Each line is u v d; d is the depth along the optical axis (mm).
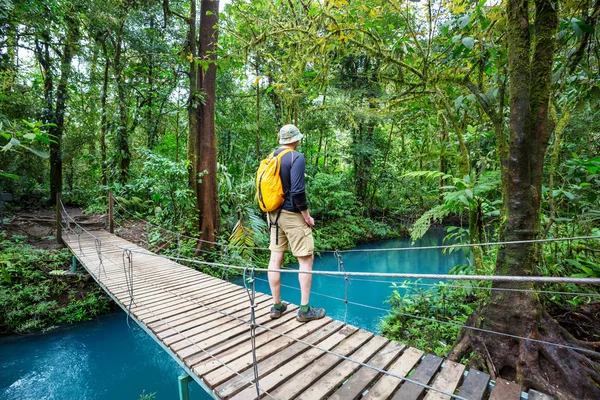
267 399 1713
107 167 9797
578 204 3213
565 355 2072
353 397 1709
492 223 3568
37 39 8688
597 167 2553
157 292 3770
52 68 10055
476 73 3477
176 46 10742
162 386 4242
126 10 9172
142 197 10281
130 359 4824
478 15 2426
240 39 3760
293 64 3645
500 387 1712
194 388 4137
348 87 9688
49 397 3988
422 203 13930
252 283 1729
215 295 3594
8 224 8125
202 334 2525
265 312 2920
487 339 2332
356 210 14266
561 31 2551
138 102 11930
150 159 8516
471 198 2568
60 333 5422
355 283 7738
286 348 2217
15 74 8008
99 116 10773
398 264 9375
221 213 9398
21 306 5449
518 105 2240
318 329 2457
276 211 2387
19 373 4422
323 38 3180
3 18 6168
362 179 14984
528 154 2262
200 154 8422
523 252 2279
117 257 5852
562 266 3215
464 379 1813
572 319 2887
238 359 2104
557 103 3451
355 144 14125
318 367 1982
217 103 11836
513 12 2199
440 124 3947
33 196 11117
